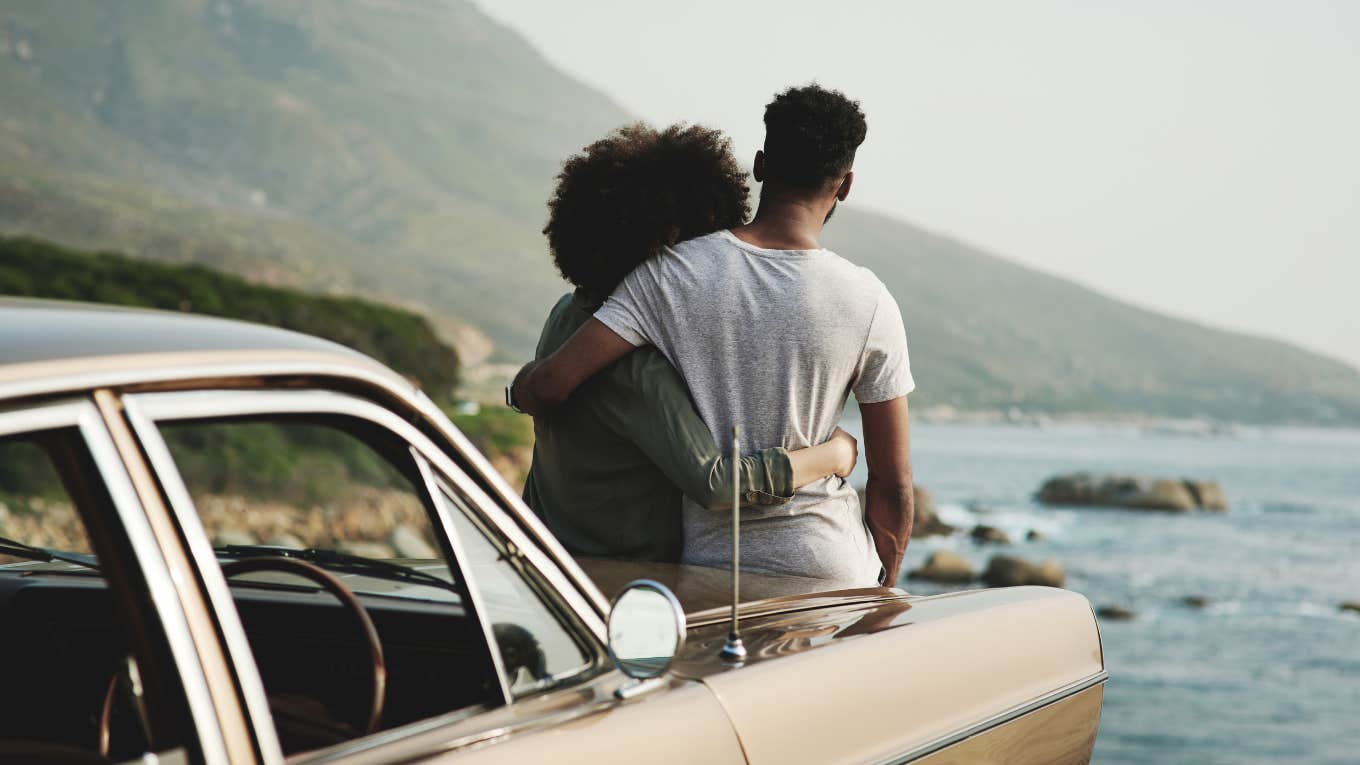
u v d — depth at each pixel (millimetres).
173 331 1478
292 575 2211
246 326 1600
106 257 44719
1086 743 2727
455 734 1592
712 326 2965
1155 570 47812
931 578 42000
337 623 2156
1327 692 26281
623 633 1795
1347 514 80438
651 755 1724
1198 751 21078
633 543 3057
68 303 1609
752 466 2885
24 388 1258
